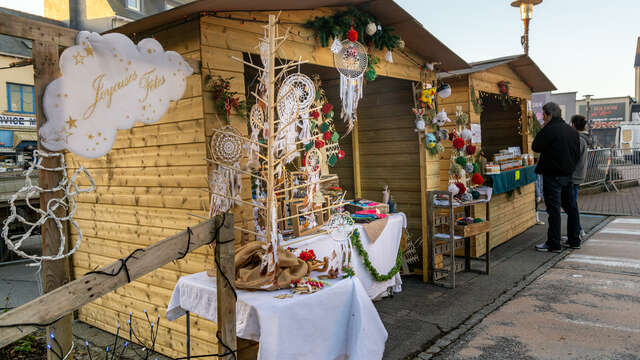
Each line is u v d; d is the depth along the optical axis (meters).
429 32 5.05
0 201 7.88
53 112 2.24
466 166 5.98
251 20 3.54
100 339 4.30
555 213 6.98
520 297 4.99
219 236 2.44
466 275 6.02
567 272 5.86
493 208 7.43
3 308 5.19
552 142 6.82
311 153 4.00
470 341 3.89
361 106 6.56
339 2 4.18
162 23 3.41
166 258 2.23
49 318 1.83
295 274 3.04
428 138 5.83
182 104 3.46
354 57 4.48
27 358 3.96
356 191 6.62
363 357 2.92
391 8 4.52
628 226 8.68
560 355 3.54
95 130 2.43
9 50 14.88
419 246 6.07
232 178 3.30
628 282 5.26
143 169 3.90
